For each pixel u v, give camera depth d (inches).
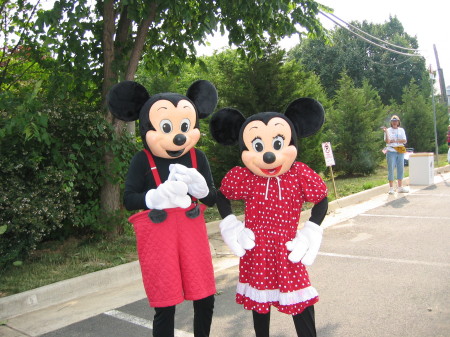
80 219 245.3
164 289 111.7
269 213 114.5
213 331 148.2
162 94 122.4
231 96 358.9
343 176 588.7
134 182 118.7
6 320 164.1
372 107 664.4
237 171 121.9
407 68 1306.6
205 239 119.5
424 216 313.1
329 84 1180.5
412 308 155.7
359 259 219.8
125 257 229.9
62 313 169.6
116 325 157.3
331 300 167.9
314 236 113.6
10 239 208.8
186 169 111.8
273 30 323.6
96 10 270.5
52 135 228.7
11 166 202.5
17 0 250.2
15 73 264.4
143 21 255.4
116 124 250.1
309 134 126.5
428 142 842.2
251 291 113.7
